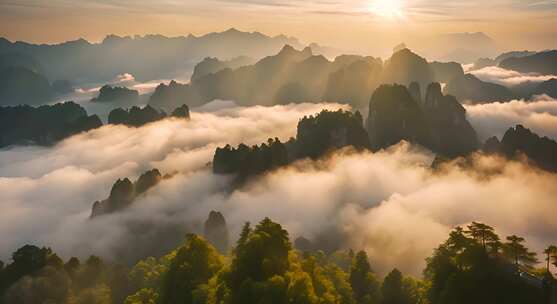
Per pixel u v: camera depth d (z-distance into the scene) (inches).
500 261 2447.1
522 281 2319.1
